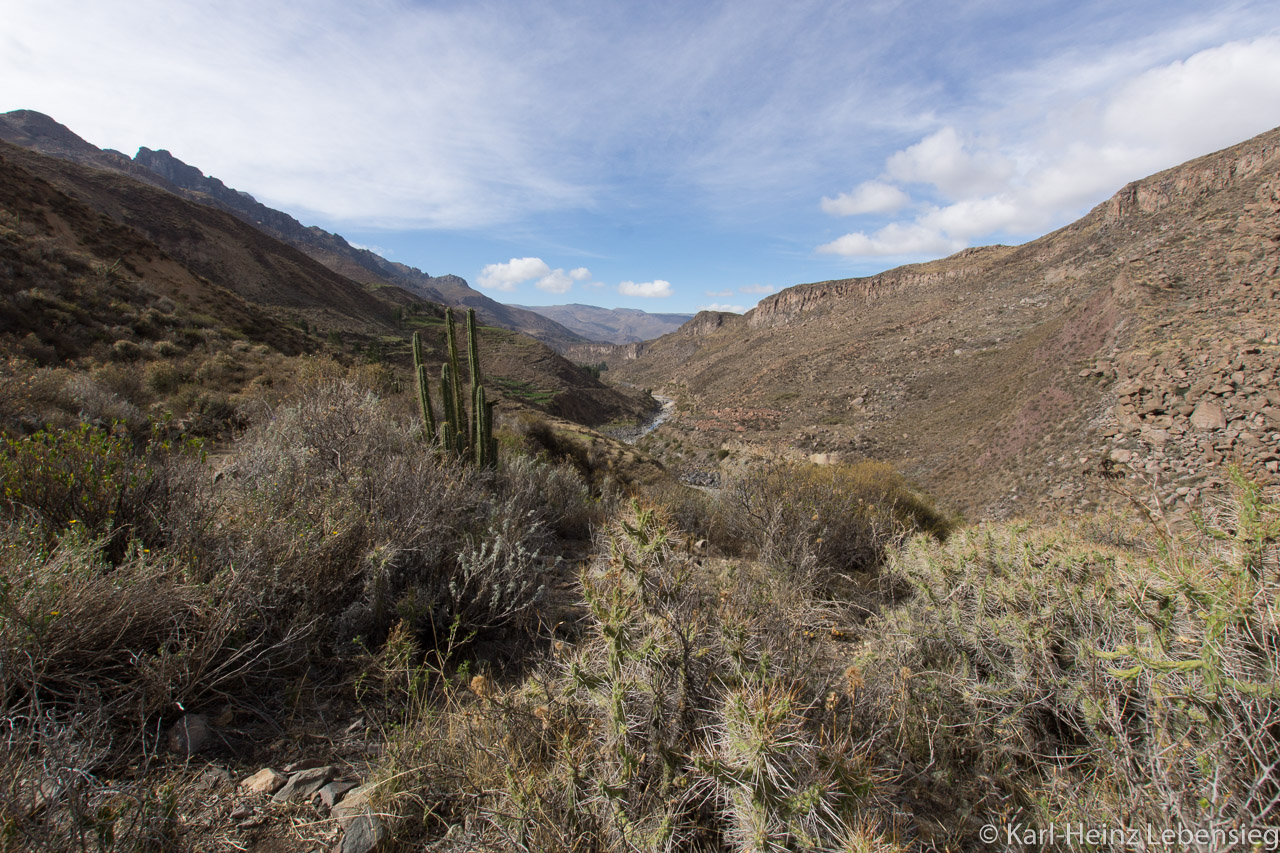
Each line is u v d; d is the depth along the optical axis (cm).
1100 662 178
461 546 311
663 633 169
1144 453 1997
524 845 136
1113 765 157
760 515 442
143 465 273
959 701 208
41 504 236
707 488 818
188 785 154
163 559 209
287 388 929
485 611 276
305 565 245
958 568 248
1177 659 159
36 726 151
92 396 727
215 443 735
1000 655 214
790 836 125
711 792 142
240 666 203
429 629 260
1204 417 1884
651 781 151
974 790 177
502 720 178
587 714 176
